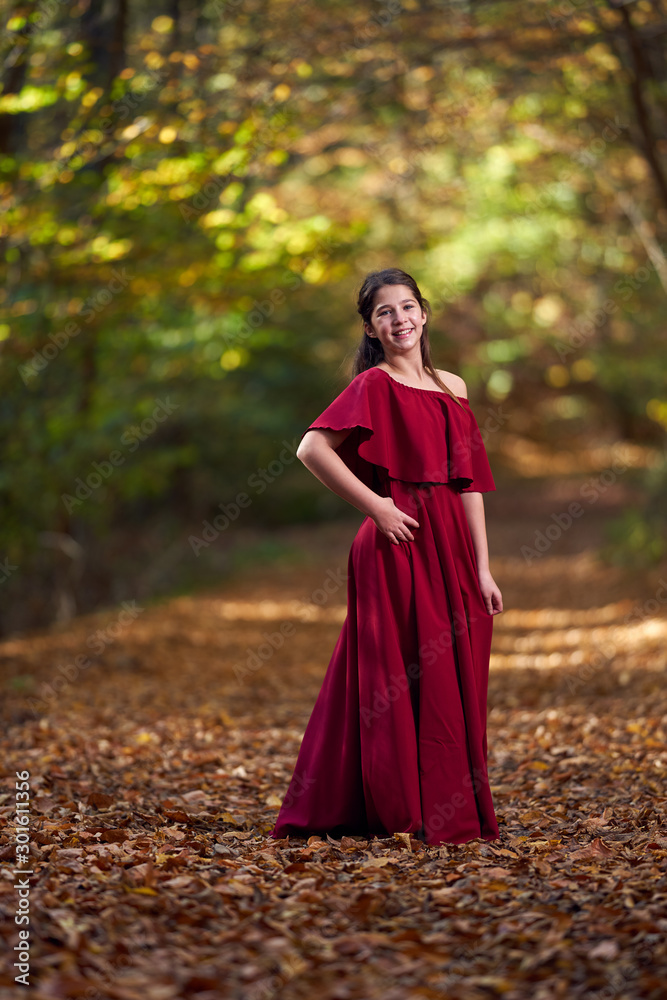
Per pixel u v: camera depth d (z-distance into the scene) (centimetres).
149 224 887
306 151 1272
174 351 1224
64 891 301
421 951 266
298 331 1908
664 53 1031
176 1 955
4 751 577
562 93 1134
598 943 265
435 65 1053
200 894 307
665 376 1533
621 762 516
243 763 568
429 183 1535
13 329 910
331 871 340
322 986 246
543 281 1909
